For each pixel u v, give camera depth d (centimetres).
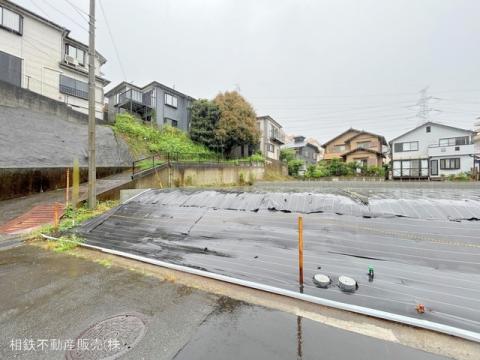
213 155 1827
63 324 222
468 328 204
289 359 171
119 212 608
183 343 192
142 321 223
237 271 323
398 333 201
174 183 1239
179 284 298
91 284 301
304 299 252
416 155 2247
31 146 973
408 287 258
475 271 272
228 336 199
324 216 430
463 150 1972
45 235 514
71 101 1656
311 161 3791
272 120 2767
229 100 1914
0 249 447
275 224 433
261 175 2044
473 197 491
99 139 1285
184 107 2228
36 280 314
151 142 1582
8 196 809
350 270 296
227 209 528
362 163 2545
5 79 1344
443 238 331
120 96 1966
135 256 385
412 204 427
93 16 682
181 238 445
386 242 338
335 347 184
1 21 1336
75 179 696
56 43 1586
